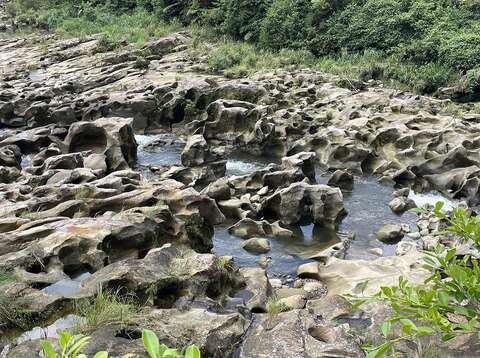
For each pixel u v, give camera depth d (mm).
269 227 12922
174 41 36062
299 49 33719
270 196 13805
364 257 11688
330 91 24812
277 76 27891
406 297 3479
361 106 22094
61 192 11383
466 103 25609
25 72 32000
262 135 19562
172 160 18984
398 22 31500
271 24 34875
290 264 11344
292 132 20109
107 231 8867
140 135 22391
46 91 24812
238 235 12695
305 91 24812
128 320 6488
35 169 15539
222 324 6711
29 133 19938
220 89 23281
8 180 14945
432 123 19594
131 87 26297
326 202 13484
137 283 7289
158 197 11164
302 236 12859
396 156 17531
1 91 24859
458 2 32188
